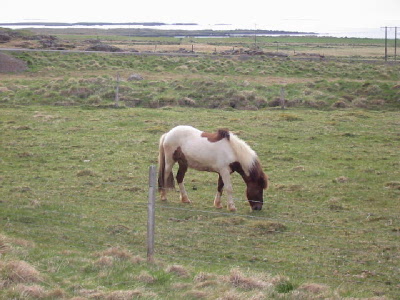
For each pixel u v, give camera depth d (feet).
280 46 340.80
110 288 23.72
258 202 41.50
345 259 31.40
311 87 116.06
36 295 21.84
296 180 51.49
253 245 34.01
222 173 41.47
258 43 374.43
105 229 36.14
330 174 53.67
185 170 43.80
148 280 24.93
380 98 106.83
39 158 58.34
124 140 67.82
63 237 34.14
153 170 27.25
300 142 69.46
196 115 88.74
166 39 406.41
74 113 88.99
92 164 56.39
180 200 44.24
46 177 50.49
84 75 133.18
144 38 413.80
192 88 112.98
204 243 34.19
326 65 160.66
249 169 41.14
